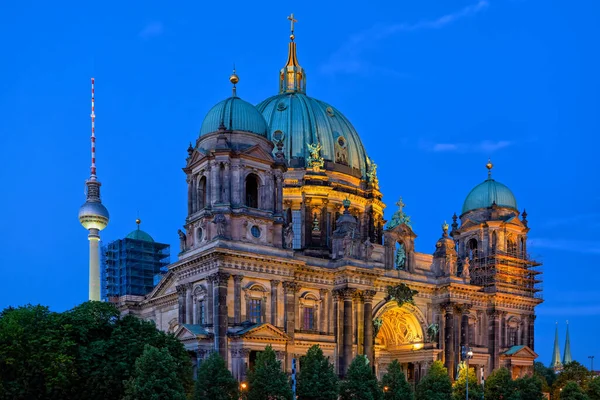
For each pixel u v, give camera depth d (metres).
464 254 140.50
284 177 126.75
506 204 140.88
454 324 124.25
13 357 80.06
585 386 132.75
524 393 113.31
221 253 94.81
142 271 160.38
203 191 103.56
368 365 98.31
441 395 103.25
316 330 108.00
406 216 124.62
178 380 80.31
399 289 117.50
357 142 139.62
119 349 83.94
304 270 106.94
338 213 127.38
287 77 147.75
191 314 100.81
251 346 94.12
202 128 106.00
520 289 136.88
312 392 88.19
